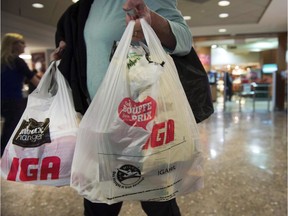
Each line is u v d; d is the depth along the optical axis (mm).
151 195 689
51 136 817
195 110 894
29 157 809
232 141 3695
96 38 873
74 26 935
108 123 683
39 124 843
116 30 845
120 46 726
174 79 740
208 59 9578
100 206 988
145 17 749
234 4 5051
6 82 2625
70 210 1818
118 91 691
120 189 682
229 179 2289
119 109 682
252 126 4969
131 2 732
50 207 1860
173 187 703
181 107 725
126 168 668
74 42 929
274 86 7773
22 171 807
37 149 810
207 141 3711
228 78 8844
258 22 6520
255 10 5465
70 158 808
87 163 709
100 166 685
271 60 9000
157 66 702
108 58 857
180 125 705
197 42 8547
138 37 789
